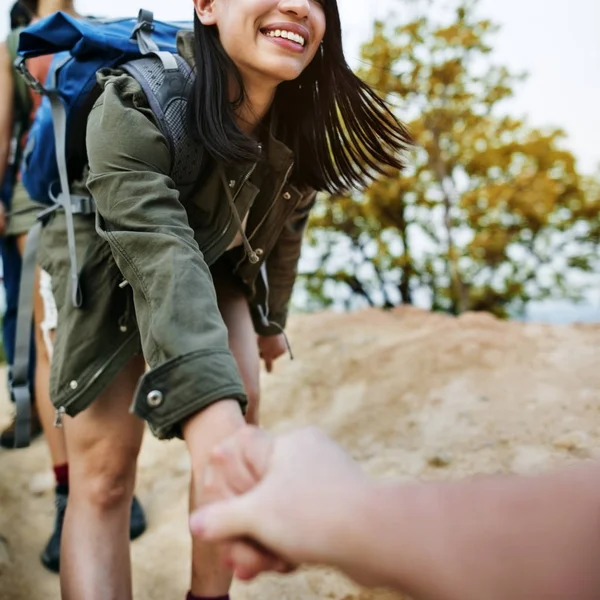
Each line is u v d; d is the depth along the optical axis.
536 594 0.44
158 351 0.96
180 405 0.89
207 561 1.38
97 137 1.17
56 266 1.42
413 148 1.61
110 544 1.38
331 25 1.37
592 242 9.85
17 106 2.04
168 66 1.25
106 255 1.32
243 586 1.69
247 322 1.57
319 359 2.86
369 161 1.53
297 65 1.25
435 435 2.11
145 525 2.03
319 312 3.62
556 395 2.18
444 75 8.27
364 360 2.74
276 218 1.50
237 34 1.23
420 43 8.19
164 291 0.99
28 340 1.67
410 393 2.42
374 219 9.36
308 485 0.59
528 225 9.09
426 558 0.49
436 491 0.52
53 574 1.87
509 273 9.84
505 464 1.87
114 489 1.41
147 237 1.04
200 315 0.96
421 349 2.70
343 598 1.59
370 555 0.52
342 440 2.23
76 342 1.33
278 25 1.22
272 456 0.65
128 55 1.36
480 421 2.12
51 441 1.96
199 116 1.21
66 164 1.45
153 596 1.75
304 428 0.68
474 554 0.47
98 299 1.33
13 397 1.71
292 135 1.48
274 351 1.94
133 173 1.12
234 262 1.55
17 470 2.43
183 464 2.36
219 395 0.88
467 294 9.15
